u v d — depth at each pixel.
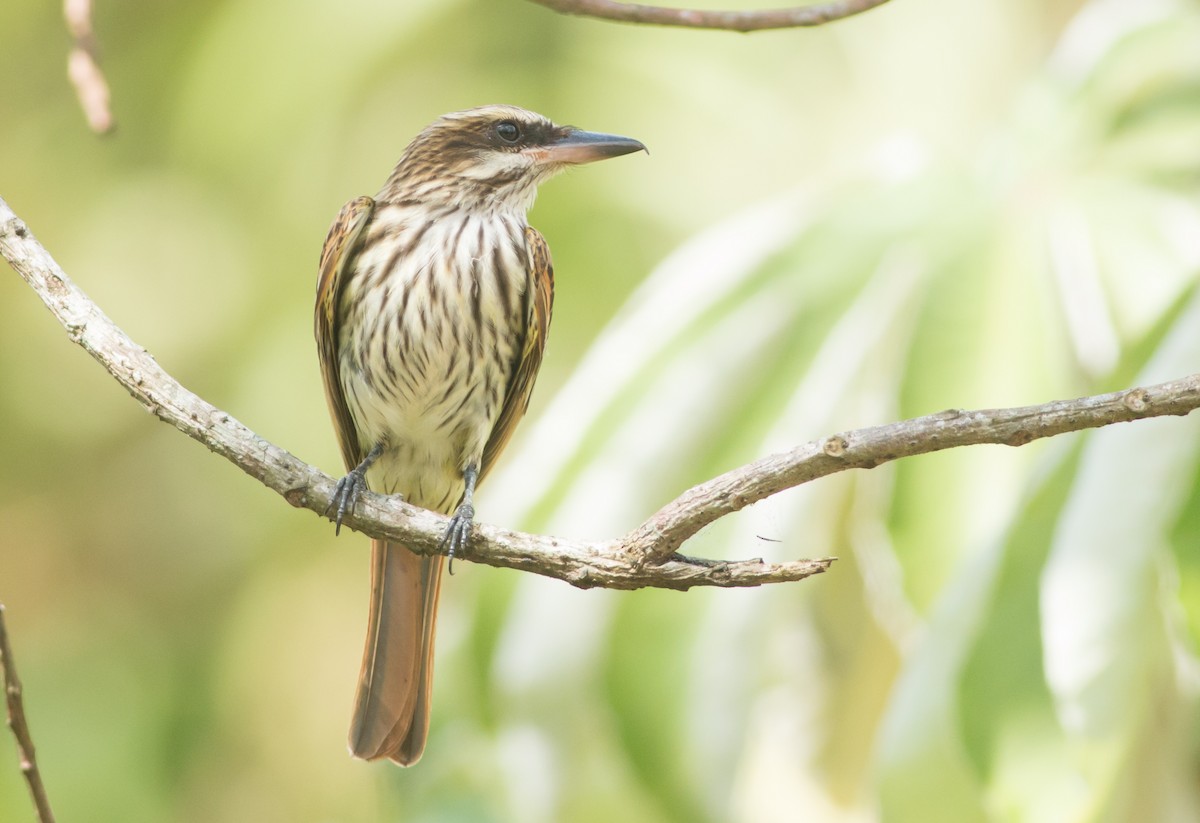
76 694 14.21
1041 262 8.58
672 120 12.80
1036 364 8.41
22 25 13.91
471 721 9.27
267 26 12.75
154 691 14.46
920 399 8.45
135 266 13.98
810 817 9.89
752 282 8.96
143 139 13.94
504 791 9.20
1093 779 6.72
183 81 13.30
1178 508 6.79
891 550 8.30
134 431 15.12
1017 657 7.23
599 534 8.62
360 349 8.93
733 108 12.70
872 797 8.74
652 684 8.64
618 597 8.76
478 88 12.90
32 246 6.75
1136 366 7.22
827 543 9.06
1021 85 11.51
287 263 13.48
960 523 8.24
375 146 13.09
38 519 15.20
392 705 8.27
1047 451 7.50
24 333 14.77
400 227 8.95
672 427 8.75
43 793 6.44
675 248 12.55
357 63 12.68
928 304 8.56
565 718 8.90
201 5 13.47
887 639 9.72
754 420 8.71
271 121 12.93
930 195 8.92
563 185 12.73
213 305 13.91
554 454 8.82
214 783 14.32
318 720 14.42
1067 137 9.02
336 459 13.28
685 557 6.03
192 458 14.95
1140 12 9.61
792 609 8.71
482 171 9.17
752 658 8.57
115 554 15.20
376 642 8.30
